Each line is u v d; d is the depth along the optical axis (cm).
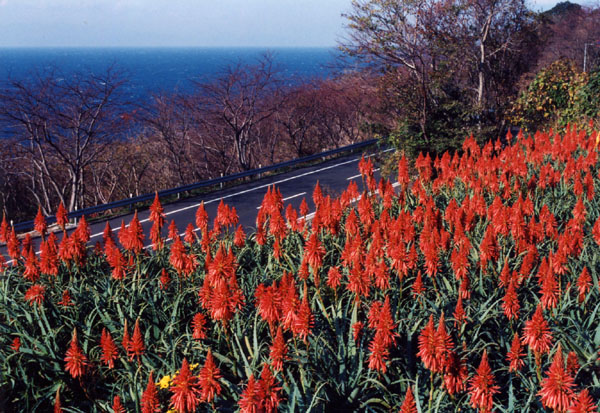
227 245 1158
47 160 3506
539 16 2705
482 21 2638
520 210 995
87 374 721
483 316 743
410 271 939
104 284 967
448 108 2414
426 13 2461
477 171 1634
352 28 2511
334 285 800
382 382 674
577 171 1425
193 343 747
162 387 657
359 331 678
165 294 895
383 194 1421
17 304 878
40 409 717
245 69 4366
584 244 1027
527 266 829
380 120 3381
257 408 532
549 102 2662
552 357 663
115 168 4028
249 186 3089
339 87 4631
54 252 930
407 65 2519
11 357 743
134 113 3631
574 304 801
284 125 4700
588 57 5869
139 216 2538
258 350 691
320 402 621
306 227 1221
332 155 3953
